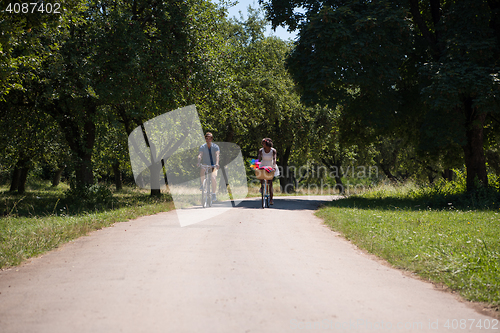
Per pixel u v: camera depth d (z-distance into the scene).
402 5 15.16
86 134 15.08
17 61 9.24
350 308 3.34
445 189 16.30
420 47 16.03
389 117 15.81
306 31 14.86
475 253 5.15
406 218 8.84
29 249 5.59
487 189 13.51
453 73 12.84
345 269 4.70
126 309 3.20
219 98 17.19
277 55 28.73
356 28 13.69
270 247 5.74
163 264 4.63
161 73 13.68
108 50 13.26
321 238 6.80
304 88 15.34
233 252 5.29
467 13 13.71
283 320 3.02
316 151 32.88
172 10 14.30
